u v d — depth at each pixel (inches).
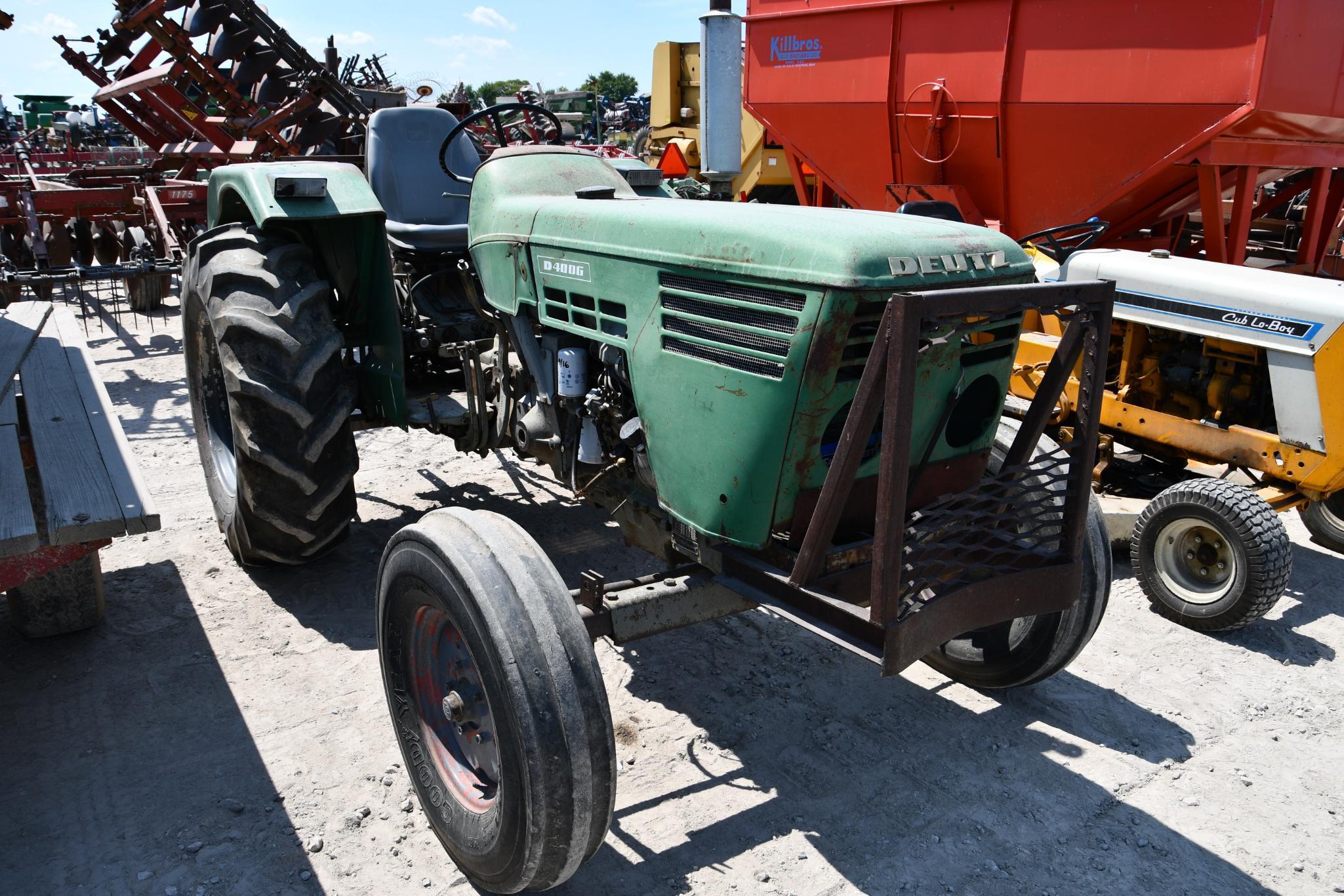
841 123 294.4
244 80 381.4
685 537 102.6
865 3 271.4
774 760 114.0
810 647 140.6
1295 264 262.5
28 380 131.3
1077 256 182.7
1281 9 199.3
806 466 86.3
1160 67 217.2
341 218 150.9
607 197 121.8
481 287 137.3
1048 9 233.1
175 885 92.5
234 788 106.7
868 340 82.0
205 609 145.4
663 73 485.1
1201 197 229.1
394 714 102.1
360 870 96.0
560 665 80.3
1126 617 155.5
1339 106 229.6
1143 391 179.9
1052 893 94.4
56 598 132.8
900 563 77.7
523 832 81.7
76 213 352.5
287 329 135.3
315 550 147.6
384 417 157.5
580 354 111.2
